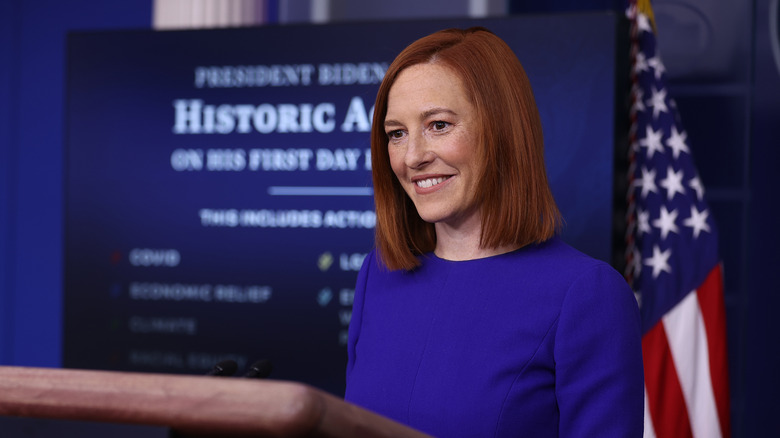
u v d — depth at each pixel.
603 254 2.58
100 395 0.49
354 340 1.30
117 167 3.11
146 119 3.09
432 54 1.15
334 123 2.91
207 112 3.03
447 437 1.06
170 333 3.07
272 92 2.96
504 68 1.13
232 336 3.01
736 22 3.11
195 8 3.34
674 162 2.64
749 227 3.10
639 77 2.70
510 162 1.12
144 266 3.09
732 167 3.11
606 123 2.59
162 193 3.07
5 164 3.87
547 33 2.64
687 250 2.59
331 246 2.93
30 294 3.83
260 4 3.42
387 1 3.32
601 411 1.02
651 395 2.51
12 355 3.84
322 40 2.91
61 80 3.82
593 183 2.59
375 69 2.86
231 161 3.01
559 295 1.08
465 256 1.20
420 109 1.12
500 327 1.09
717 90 3.12
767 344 3.07
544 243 1.16
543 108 2.64
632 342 1.06
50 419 0.51
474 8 3.22
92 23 3.79
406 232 1.27
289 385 0.47
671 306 2.56
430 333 1.14
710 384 2.51
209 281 3.03
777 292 3.07
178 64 3.05
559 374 1.05
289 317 2.97
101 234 3.12
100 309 3.12
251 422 0.46
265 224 2.99
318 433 0.46
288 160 2.96
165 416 0.48
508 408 1.04
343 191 2.91
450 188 1.14
